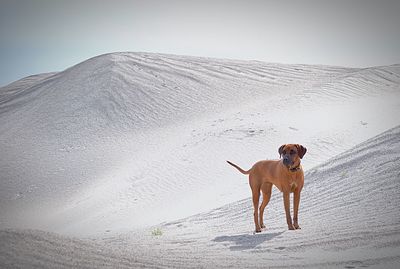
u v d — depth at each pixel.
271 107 42.47
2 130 48.47
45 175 34.75
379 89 47.16
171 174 28.19
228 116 41.72
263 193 10.27
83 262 5.59
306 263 6.33
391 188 10.55
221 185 24.47
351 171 13.09
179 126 42.22
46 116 49.56
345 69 73.69
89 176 33.34
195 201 22.09
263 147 30.27
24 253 5.48
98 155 37.75
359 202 10.41
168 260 6.57
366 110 37.56
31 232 6.47
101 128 44.22
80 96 52.72
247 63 73.19
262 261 6.69
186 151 32.00
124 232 16.09
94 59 67.56
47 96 56.56
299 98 44.44
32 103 55.97
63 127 45.56
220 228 11.93
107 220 21.69
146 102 49.59
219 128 36.28
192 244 9.00
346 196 11.24
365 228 8.03
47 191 31.39
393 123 32.31
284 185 9.43
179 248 8.35
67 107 50.50
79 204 26.81
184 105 49.25
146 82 55.47
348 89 46.75
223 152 30.27
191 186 25.52
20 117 51.72
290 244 7.82
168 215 20.03
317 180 13.73
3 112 56.16
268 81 60.47
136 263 5.99
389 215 8.75
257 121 36.69
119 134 42.34
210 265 6.31
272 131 33.09
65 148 40.59
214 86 56.44
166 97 51.28
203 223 13.54
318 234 8.26
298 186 9.44
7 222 24.47
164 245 9.01
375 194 10.56
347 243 7.24
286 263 6.44
